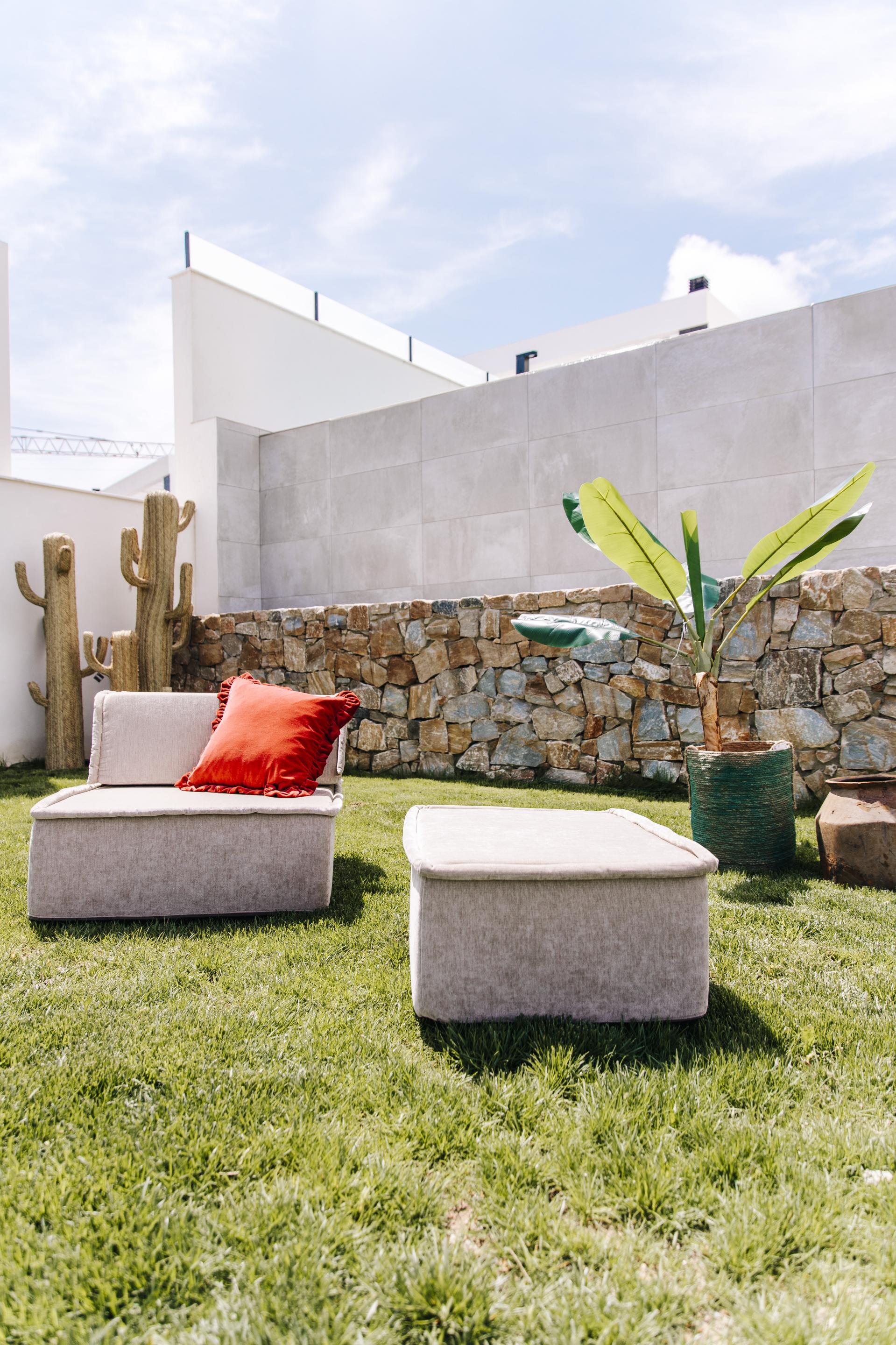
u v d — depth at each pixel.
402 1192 1.08
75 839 2.28
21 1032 1.55
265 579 7.66
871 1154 1.17
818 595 3.86
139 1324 0.88
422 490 6.69
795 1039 1.52
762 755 2.76
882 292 4.84
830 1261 0.97
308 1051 1.48
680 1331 0.87
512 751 4.79
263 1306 0.89
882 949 2.02
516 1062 1.46
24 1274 0.94
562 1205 1.07
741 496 5.33
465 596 6.48
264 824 2.34
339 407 9.47
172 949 2.04
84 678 6.31
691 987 1.62
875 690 3.72
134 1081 1.36
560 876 1.58
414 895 1.77
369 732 5.39
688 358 5.50
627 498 5.75
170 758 2.90
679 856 1.67
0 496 5.83
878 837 2.54
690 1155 1.17
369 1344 0.84
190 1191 1.08
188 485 7.53
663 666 4.30
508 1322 0.88
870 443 4.89
